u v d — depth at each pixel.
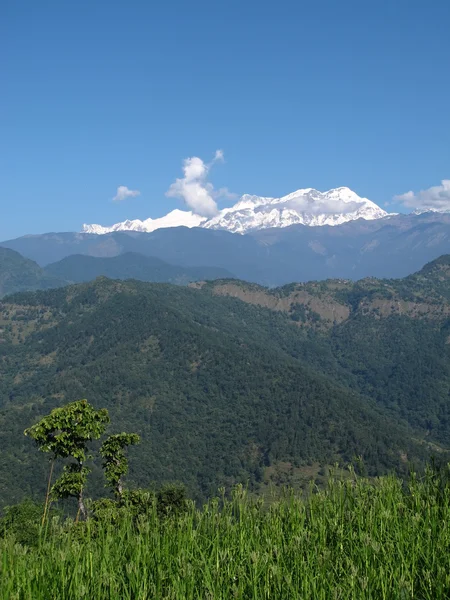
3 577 7.36
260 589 6.86
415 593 6.82
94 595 7.05
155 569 7.64
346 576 6.91
